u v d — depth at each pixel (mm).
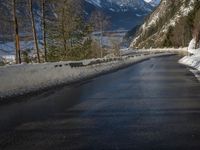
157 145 6668
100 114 9750
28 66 16531
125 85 17422
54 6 34469
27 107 10992
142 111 10156
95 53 60469
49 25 36812
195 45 113875
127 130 7859
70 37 44906
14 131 7883
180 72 26094
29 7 26719
